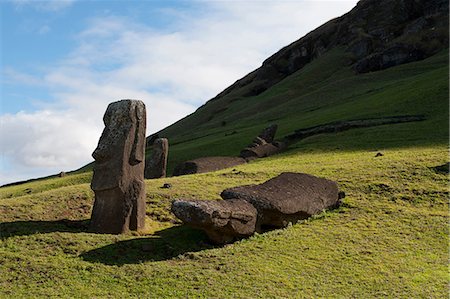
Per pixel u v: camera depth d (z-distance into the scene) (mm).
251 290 13758
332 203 21281
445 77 55000
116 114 19234
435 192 22016
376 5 108875
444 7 93375
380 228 18609
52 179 43156
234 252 16484
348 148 36375
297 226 19109
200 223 16266
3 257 15688
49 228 18609
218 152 47000
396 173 24859
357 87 75250
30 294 13586
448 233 17828
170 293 13664
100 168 18891
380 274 14914
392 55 82438
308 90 86562
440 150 29906
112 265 15500
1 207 20578
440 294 13594
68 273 14867
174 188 24219
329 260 15891
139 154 19125
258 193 19062
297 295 13500
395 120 43531
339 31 111438
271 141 44969
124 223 18484
